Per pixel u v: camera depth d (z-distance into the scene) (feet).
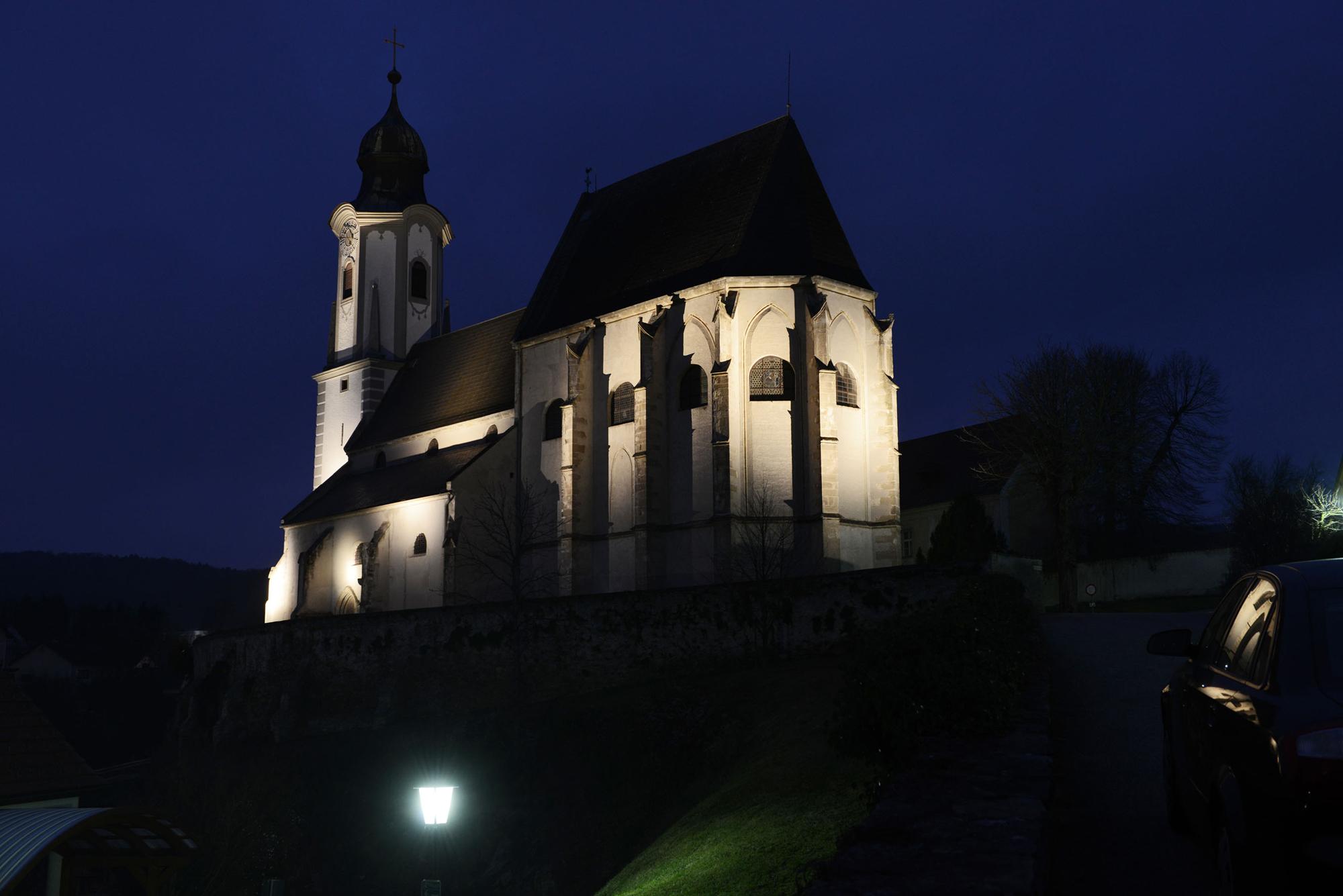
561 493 183.52
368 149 274.16
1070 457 168.35
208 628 507.30
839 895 21.54
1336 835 20.70
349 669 157.28
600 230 207.41
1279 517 193.57
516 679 139.64
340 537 222.89
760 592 125.08
